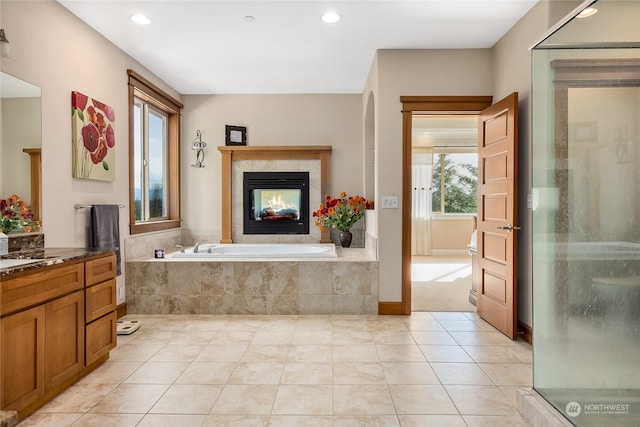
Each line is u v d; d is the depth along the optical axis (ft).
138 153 14.80
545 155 6.66
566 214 6.07
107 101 11.75
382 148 12.65
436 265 22.85
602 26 5.36
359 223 17.60
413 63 12.59
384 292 12.76
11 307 6.26
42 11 9.12
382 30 11.21
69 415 6.75
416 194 27.35
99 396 7.41
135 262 12.75
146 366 8.78
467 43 12.20
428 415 6.75
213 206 17.60
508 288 10.64
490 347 9.95
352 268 12.75
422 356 9.36
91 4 9.70
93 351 8.41
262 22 10.66
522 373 8.43
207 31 11.21
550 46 6.53
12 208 8.32
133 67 13.28
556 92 6.37
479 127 12.67
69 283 7.66
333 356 9.34
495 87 12.34
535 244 6.89
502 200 11.03
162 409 6.95
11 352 6.27
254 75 15.08
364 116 16.74
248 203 17.57
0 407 6.06
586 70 5.65
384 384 7.89
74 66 10.25
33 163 8.90
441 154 28.25
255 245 16.22
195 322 12.02
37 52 8.97
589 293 5.57
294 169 17.57
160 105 15.74
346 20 10.58
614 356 5.11
